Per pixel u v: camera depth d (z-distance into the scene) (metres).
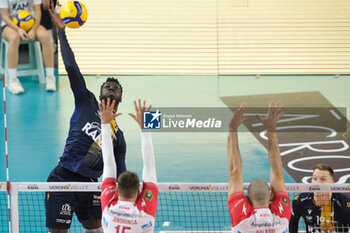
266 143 31.31
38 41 41.75
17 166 27.83
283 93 43.19
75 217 21.67
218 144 31.67
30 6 40.22
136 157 29.27
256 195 12.23
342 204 15.57
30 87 41.81
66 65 15.95
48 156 29.25
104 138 13.45
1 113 35.81
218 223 21.50
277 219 12.30
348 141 31.72
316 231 15.74
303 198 15.91
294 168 27.81
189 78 48.25
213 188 15.21
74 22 18.12
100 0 49.94
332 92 43.28
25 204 22.78
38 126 33.75
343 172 27.25
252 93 43.22
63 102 38.59
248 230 12.12
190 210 22.66
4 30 39.44
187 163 28.75
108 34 49.62
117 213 12.29
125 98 40.88
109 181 13.08
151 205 12.56
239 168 12.84
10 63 39.81
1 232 20.25
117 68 49.34
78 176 16.22
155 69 49.69
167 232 20.53
